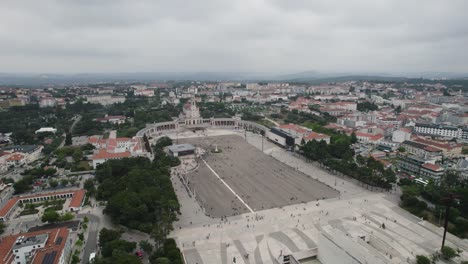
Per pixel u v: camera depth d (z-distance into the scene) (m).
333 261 136.12
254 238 187.25
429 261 156.38
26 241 165.38
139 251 173.88
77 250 173.50
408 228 198.12
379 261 113.25
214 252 173.50
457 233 191.38
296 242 182.62
